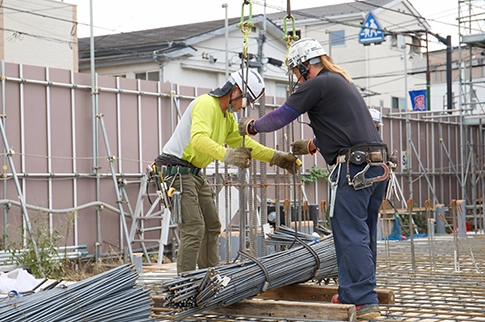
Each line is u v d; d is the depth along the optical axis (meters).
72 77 10.44
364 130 4.71
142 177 11.16
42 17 23.42
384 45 34.50
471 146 18.44
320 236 6.52
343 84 4.73
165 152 5.75
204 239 6.01
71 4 24.19
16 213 9.59
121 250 10.89
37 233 9.31
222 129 5.65
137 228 11.10
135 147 11.25
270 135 13.59
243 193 6.06
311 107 4.75
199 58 25.59
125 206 11.12
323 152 4.88
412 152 17.89
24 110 9.81
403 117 17.86
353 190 4.72
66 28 24.05
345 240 4.72
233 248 8.65
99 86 10.76
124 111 11.11
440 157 18.95
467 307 5.09
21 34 22.34
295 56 4.92
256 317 4.86
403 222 14.75
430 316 4.80
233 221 11.63
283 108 4.74
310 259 5.39
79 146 10.47
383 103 34.53
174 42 24.58
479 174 19.23
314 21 34.31
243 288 4.75
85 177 10.48
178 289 4.45
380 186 4.88
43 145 10.02
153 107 11.55
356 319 4.64
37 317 3.92
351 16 33.53
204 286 4.46
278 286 5.14
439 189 18.88
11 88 9.67
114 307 4.26
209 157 5.71
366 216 4.81
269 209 9.06
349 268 4.71
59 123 10.23
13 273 5.88
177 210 5.54
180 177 5.59
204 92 12.41
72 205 10.31
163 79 24.16
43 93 10.05
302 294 5.46
